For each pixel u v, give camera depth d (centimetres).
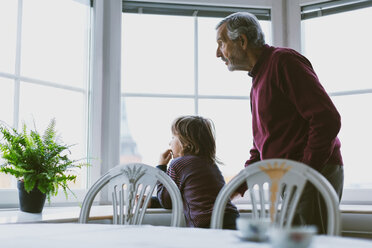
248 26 169
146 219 193
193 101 254
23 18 215
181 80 255
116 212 148
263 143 164
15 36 211
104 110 240
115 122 240
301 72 152
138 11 253
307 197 149
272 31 254
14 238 97
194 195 170
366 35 242
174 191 139
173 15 257
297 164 123
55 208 211
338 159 159
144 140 249
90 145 235
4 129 183
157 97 252
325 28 251
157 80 253
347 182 240
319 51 252
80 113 238
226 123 253
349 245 86
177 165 178
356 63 243
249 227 93
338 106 246
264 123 163
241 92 256
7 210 193
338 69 247
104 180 151
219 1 252
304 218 149
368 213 195
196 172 174
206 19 258
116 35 245
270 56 165
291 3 253
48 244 89
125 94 249
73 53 238
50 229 114
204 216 165
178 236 101
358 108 241
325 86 249
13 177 204
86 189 232
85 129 239
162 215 196
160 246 86
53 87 226
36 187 179
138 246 86
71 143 232
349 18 246
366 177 238
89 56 245
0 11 205
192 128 183
